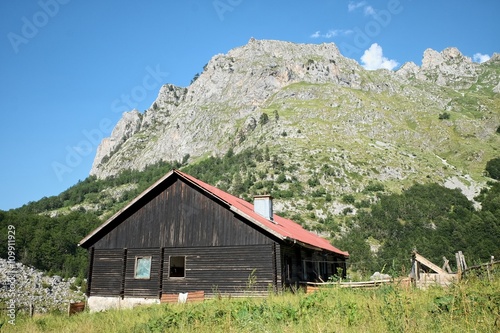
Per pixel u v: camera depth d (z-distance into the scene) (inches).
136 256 923.4
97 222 5723.4
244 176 7613.2
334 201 6220.5
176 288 863.7
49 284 3533.5
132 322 466.0
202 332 344.5
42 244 4579.2
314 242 1102.4
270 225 858.8
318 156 7795.3
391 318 289.4
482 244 3745.1
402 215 5457.7
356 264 3774.6
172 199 934.4
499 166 7834.6
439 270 669.3
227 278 832.9
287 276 860.0
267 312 392.5
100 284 932.0
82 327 458.9
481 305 300.7
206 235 879.1
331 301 452.1
